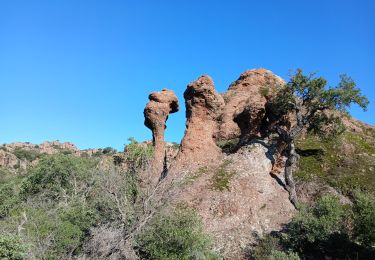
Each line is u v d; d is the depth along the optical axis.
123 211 20.88
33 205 29.20
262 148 33.12
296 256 19.69
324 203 23.52
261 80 43.22
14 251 15.82
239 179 29.48
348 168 32.84
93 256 18.22
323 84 32.19
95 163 41.00
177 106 37.69
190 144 32.88
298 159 34.59
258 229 25.61
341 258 20.92
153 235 19.48
